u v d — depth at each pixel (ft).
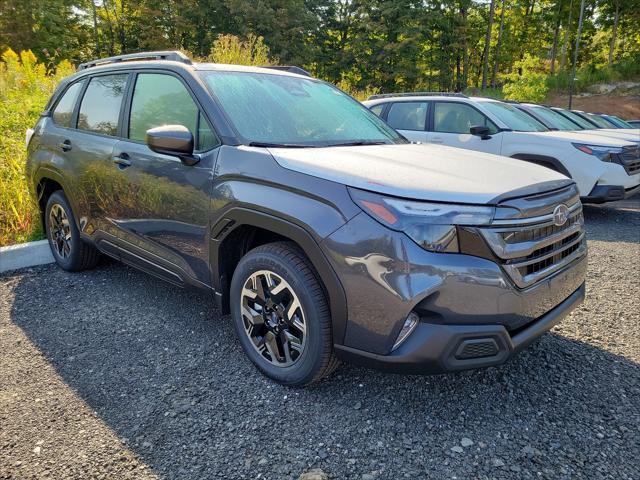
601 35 157.69
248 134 9.25
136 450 6.98
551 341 10.39
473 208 6.78
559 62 158.30
